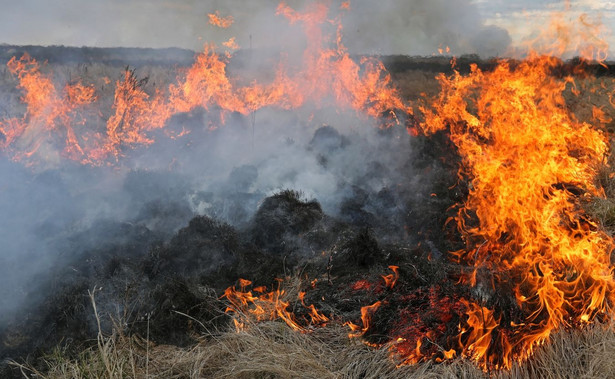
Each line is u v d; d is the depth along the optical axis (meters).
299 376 3.13
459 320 3.38
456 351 3.26
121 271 4.48
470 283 3.61
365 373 3.22
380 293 3.93
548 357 3.16
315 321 3.81
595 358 3.07
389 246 4.89
